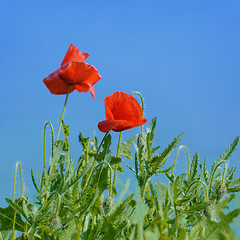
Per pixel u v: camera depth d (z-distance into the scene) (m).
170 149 1.35
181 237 1.21
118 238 1.29
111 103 1.34
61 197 1.30
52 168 1.33
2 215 1.32
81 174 1.31
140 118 1.34
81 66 1.35
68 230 1.29
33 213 1.29
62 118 1.36
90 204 1.29
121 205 1.30
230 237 1.17
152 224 1.25
